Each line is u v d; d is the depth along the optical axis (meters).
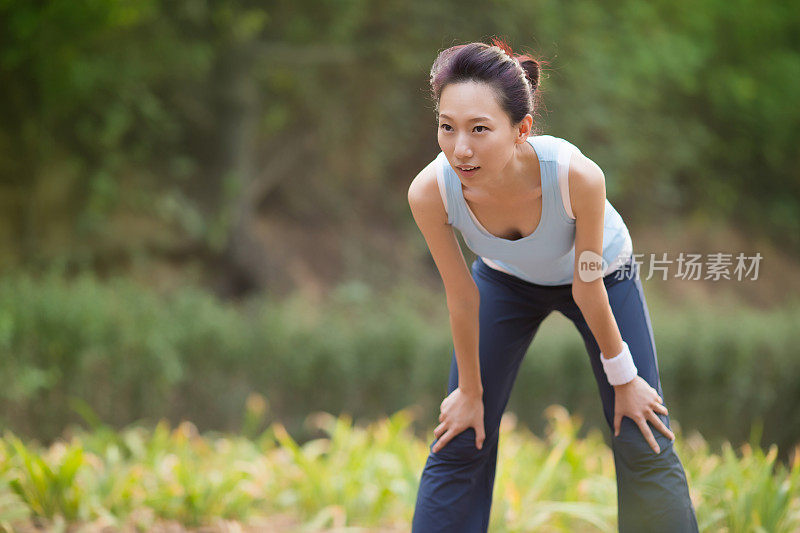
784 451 9.87
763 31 23.08
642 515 3.94
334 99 17.88
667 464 3.94
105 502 5.97
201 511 5.98
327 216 19.14
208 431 9.88
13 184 14.07
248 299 15.50
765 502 5.34
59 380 8.99
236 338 9.92
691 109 23.20
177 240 15.66
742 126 23.62
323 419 10.09
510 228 3.72
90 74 13.59
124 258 14.88
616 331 3.86
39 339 8.91
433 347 10.39
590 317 3.78
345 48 15.55
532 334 4.31
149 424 9.48
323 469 6.81
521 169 3.49
